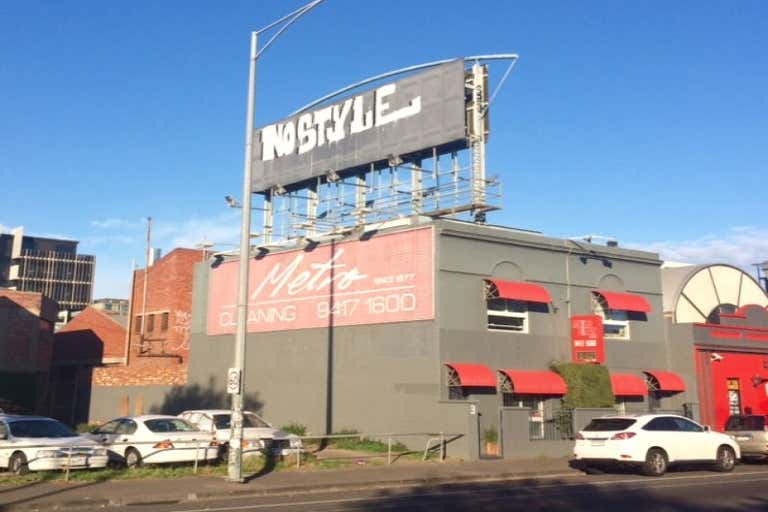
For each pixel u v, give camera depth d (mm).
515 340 26812
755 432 24109
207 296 34281
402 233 26750
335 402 27781
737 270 36594
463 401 23703
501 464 22125
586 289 29219
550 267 28359
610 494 16062
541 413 26672
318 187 33500
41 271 136625
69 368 44469
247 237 18516
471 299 26062
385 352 26500
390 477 18750
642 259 31141
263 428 22328
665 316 33531
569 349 28234
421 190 29547
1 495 14812
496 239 26984
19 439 18438
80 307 138750
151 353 40906
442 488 17641
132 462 19781
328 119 33625
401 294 26359
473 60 29203
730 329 32656
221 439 21109
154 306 41938
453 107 28719
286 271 30891
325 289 29078
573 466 21812
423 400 25000
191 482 17125
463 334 25562
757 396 32750
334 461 21672
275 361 30500
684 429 21047
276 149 35906
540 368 27250
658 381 29453
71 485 16328
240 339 17984
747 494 15852
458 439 23625
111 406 38344
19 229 136250
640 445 20062
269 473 19156
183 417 22766
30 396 42188
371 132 31609
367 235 27906
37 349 42844
